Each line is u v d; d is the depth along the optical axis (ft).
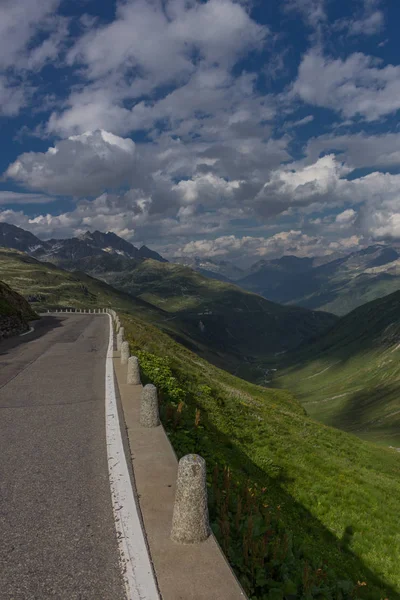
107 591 13.46
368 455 80.84
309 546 29.55
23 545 16.05
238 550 19.47
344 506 43.37
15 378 51.11
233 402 73.26
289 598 18.19
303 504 41.29
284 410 109.81
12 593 13.29
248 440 53.98
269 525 24.16
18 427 31.07
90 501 19.47
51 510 18.67
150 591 13.26
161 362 73.97
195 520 15.97
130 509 18.57
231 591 13.25
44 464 23.91
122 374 52.80
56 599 13.07
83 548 15.80
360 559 34.17
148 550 15.47
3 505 19.19
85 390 43.80
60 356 70.79
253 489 32.01
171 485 20.93
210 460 33.12
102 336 108.78
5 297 145.38
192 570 14.28
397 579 32.50
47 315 245.45
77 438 28.35
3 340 100.53
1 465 23.86
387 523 41.91
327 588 21.38
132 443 26.94
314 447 65.05
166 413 37.68
